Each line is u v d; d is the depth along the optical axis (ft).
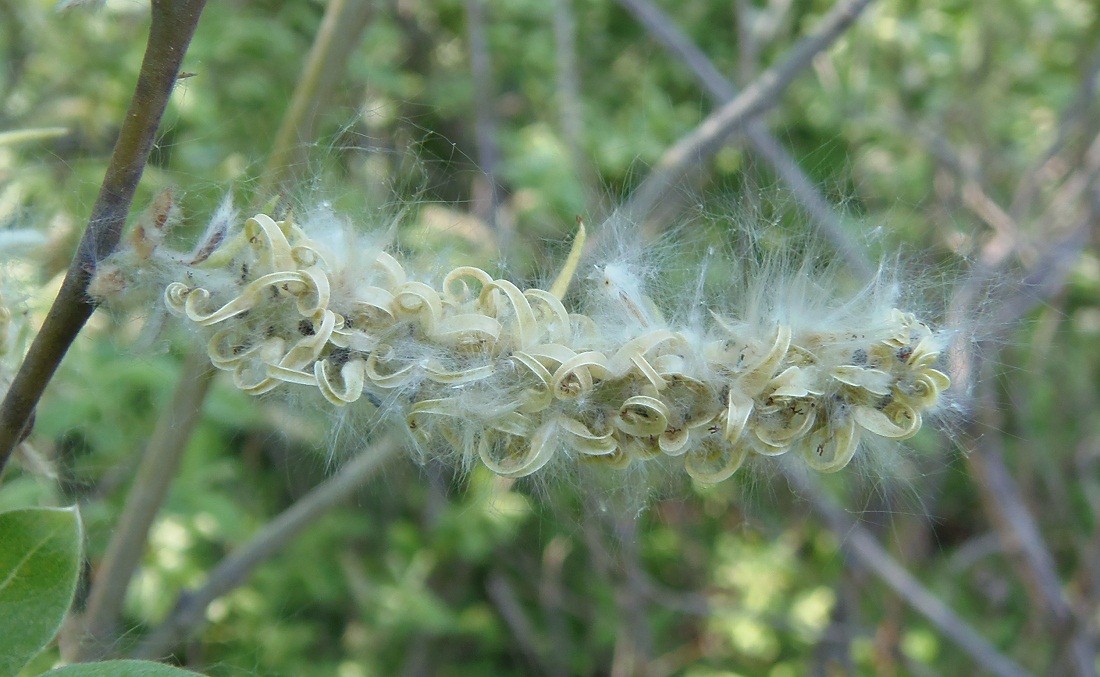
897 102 1.56
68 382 0.93
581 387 0.47
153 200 0.47
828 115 1.50
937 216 1.04
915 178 1.42
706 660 1.76
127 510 0.68
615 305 0.50
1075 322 1.42
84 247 0.47
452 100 1.51
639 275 0.55
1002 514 1.19
